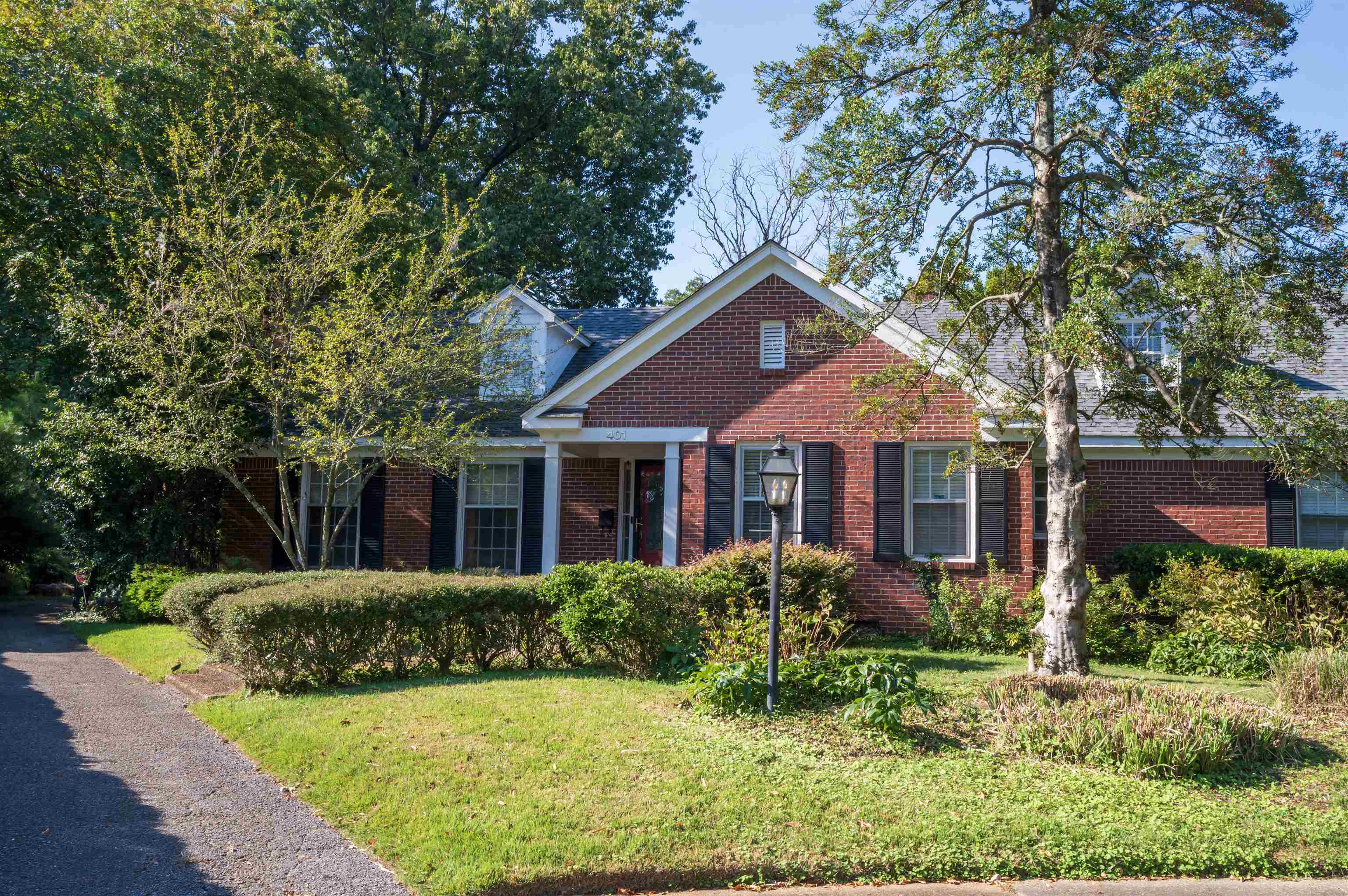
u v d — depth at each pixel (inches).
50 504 709.9
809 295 606.9
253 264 586.2
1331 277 377.4
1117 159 402.3
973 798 262.4
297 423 631.2
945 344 470.0
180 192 596.1
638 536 694.5
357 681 405.7
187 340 588.4
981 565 574.9
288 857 230.2
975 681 402.0
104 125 679.7
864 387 509.4
